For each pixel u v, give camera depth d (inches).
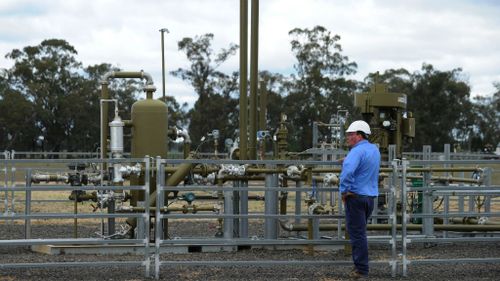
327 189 337.4
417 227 440.1
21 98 2177.7
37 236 495.2
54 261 368.2
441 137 2378.2
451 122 2377.0
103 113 424.5
